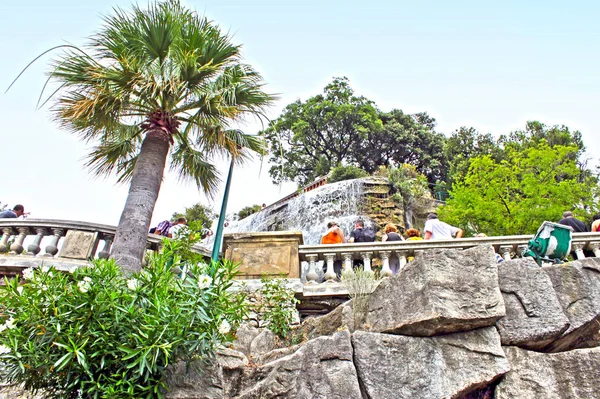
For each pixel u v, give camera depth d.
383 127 44.41
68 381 4.76
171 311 4.96
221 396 5.03
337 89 48.06
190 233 7.83
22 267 8.75
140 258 8.08
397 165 44.56
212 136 9.80
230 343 5.87
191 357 4.99
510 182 21.39
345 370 5.31
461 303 5.69
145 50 9.79
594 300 6.00
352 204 26.55
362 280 6.71
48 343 4.84
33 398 5.45
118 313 4.89
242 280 8.12
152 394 4.81
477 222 21.00
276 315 7.27
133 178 8.77
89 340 4.84
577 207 20.11
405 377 5.33
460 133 44.50
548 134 37.19
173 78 9.08
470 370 5.42
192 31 10.10
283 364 5.44
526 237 8.91
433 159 44.12
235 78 9.95
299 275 8.43
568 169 21.16
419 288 5.89
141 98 9.48
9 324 4.84
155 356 4.66
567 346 5.92
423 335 5.69
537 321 5.76
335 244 8.79
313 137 45.34
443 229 9.74
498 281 6.08
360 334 5.62
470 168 22.88
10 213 10.20
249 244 8.77
